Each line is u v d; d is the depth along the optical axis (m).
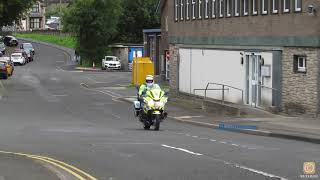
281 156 41.59
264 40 82.69
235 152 44.09
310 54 72.75
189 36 111.69
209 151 44.72
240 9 89.94
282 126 64.88
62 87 154.12
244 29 88.75
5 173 33.41
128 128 69.56
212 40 101.00
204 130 67.06
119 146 48.38
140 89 68.25
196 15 108.06
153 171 35.12
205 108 90.56
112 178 32.75
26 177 31.97
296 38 75.06
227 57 95.25
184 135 59.69
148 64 150.12
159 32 187.25
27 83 163.75
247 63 88.44
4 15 142.88
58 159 40.78
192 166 36.97
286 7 77.62
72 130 66.19
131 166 37.16
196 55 108.69
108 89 147.75
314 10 71.19
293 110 76.38
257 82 84.81
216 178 32.50
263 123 68.56
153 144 49.91
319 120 69.94
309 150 45.78
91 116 89.12
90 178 32.59
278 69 79.31
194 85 109.75
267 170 35.09
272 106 79.81
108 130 66.25
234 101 92.38
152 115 66.12
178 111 91.00
